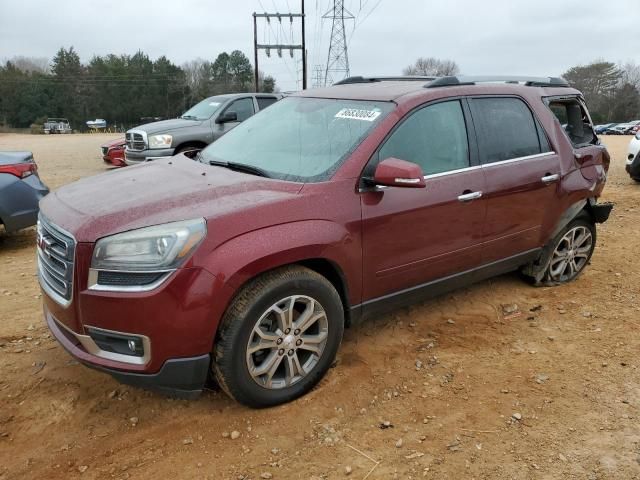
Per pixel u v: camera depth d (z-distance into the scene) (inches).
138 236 108.9
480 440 117.3
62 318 117.9
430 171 147.6
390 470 108.7
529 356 151.9
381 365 146.1
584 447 115.0
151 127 431.2
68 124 3166.8
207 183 129.5
